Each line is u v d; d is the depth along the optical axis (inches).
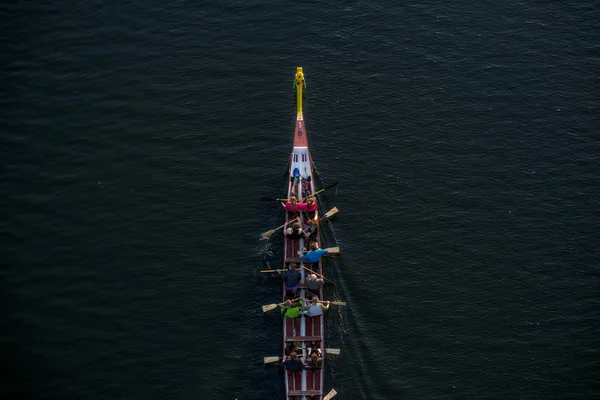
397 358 1481.3
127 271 1647.4
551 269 1630.2
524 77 2038.6
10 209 1760.6
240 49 2128.4
